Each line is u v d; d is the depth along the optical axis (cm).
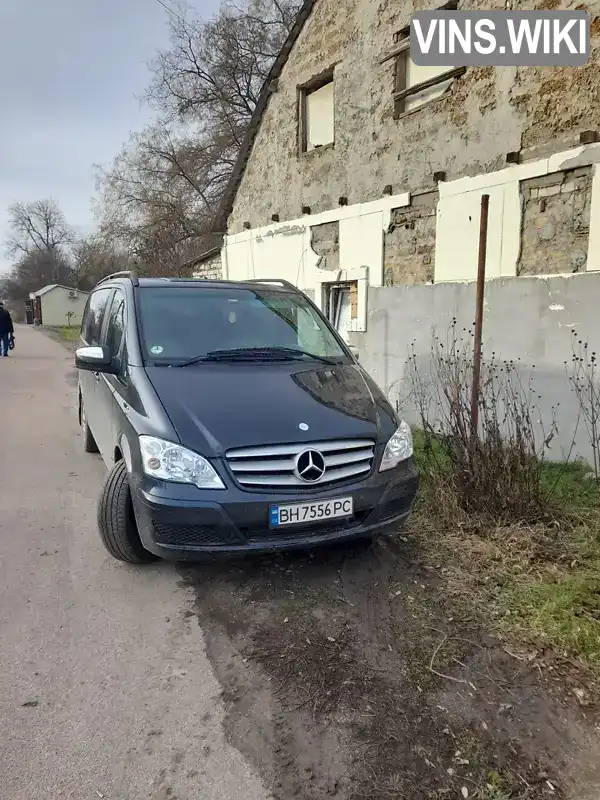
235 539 289
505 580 330
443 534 388
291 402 329
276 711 231
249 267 1112
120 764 204
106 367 381
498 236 591
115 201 2409
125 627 288
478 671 256
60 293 5844
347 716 229
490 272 604
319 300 903
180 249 2466
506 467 406
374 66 758
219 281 468
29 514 437
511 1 558
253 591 324
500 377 579
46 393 1036
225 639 279
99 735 217
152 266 2423
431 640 279
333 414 325
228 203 1174
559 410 539
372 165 776
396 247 744
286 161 973
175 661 262
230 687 245
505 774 202
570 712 232
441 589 324
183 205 2388
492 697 240
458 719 228
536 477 409
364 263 799
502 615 298
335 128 844
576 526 391
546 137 538
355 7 787
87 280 6469
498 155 589
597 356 502
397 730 222
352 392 362
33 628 286
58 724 222
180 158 2353
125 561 352
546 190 542
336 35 830
